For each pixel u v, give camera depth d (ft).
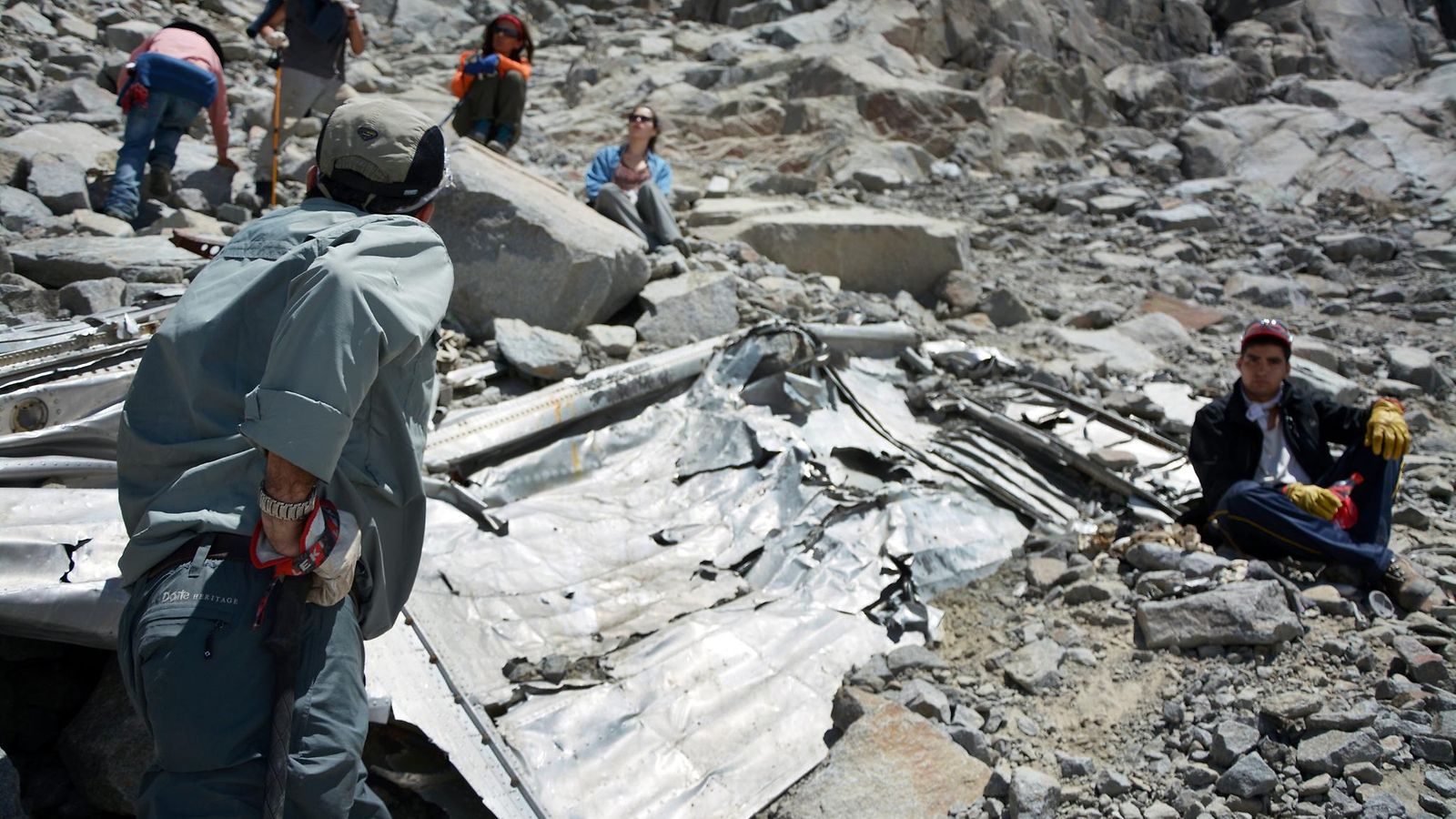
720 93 41.37
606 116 39.40
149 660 6.43
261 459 6.79
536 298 19.44
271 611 6.59
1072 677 12.69
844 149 37.09
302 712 6.56
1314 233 33.09
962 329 23.86
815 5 51.57
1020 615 14.01
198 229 22.11
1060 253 31.01
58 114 27.58
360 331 6.48
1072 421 19.01
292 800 6.48
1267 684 12.09
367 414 7.12
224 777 6.40
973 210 34.22
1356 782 10.63
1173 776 11.05
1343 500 14.23
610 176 25.61
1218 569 13.94
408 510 7.57
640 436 17.60
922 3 48.47
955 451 18.04
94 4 36.99
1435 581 14.28
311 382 6.32
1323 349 23.30
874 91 39.81
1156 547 14.42
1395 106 43.62
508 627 12.96
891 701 12.10
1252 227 33.63
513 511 15.15
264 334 6.90
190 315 6.95
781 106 39.75
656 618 13.51
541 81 45.70
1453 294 28.09
